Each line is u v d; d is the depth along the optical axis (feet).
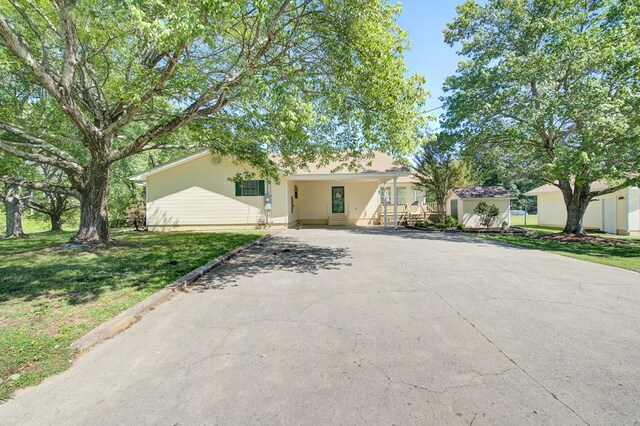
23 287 16.47
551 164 36.22
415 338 10.99
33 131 28.45
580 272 21.01
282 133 22.80
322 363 9.36
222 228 52.31
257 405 7.46
